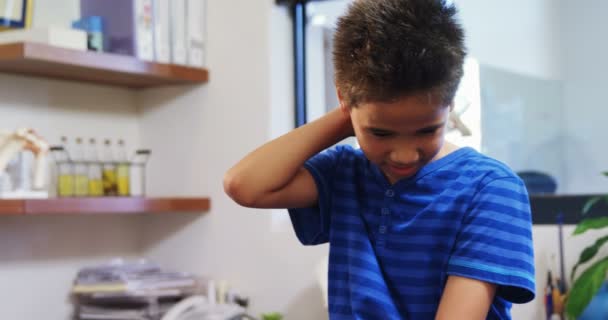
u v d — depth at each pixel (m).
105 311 2.30
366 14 0.92
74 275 2.45
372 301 0.98
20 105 2.30
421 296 0.98
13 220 2.30
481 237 0.94
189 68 2.39
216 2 2.43
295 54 2.34
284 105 2.33
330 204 1.09
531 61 2.98
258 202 1.08
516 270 0.93
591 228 1.68
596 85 2.95
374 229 1.03
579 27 2.98
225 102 2.40
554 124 2.96
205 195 2.45
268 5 2.30
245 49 2.35
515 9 2.97
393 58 0.86
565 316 1.81
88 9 2.40
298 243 2.25
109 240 2.56
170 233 2.55
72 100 2.43
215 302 2.32
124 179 2.39
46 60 2.07
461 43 0.92
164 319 2.18
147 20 2.31
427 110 0.87
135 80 2.43
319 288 2.19
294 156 1.08
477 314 0.94
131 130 2.61
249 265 2.34
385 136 0.90
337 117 1.09
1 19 2.14
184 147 2.50
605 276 1.68
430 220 0.98
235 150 2.37
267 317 2.16
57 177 2.31
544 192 2.91
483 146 2.90
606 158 2.90
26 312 2.33
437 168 1.00
